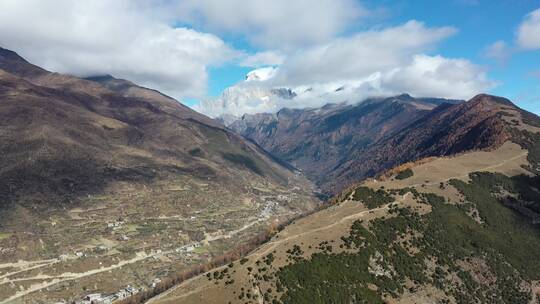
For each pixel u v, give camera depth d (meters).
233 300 176.12
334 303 183.50
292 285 185.75
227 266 197.38
